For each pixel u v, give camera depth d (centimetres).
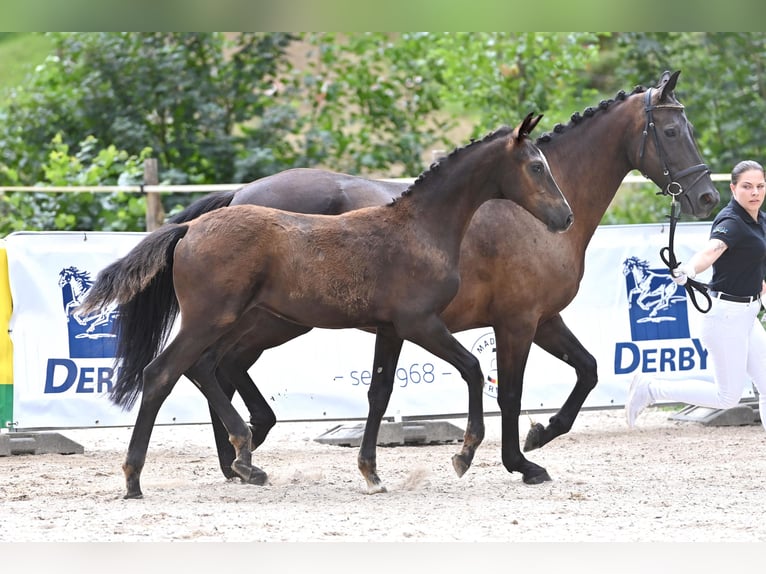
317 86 2333
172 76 2181
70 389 1290
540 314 1045
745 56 2311
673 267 1051
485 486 1023
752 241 1014
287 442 1372
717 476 1073
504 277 1026
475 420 976
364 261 943
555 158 1072
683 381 1110
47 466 1195
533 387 1376
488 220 1026
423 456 1250
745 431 1390
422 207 961
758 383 1066
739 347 1044
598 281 1402
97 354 1300
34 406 1278
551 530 823
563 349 1098
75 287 1296
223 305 930
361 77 2355
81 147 2133
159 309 994
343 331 1351
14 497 969
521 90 2286
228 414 1008
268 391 1329
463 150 970
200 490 1006
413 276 947
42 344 1284
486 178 970
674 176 1054
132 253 947
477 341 1358
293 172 1073
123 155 2042
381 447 1329
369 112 2358
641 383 1125
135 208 1955
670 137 1053
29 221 1934
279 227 941
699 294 1427
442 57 2295
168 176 2095
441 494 980
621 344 1404
